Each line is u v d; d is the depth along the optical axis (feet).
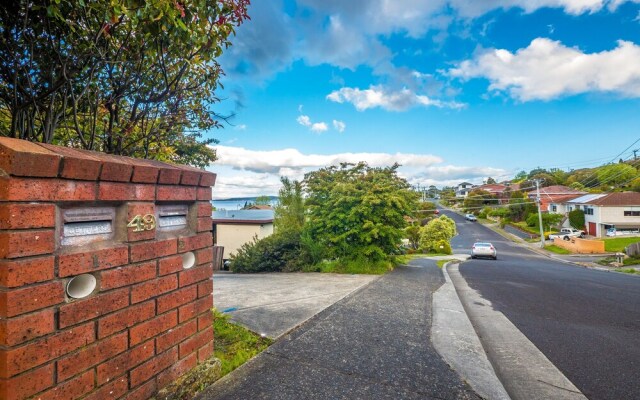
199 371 6.88
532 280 33.22
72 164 4.46
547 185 213.46
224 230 60.13
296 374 8.12
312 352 9.53
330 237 29.81
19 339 3.90
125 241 5.34
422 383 8.25
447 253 82.74
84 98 7.97
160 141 10.31
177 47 8.44
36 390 4.06
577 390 9.26
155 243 5.86
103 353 4.91
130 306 5.36
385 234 28.60
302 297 16.56
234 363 8.34
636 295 26.71
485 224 168.04
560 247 98.73
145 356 5.62
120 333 5.18
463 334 12.67
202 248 7.09
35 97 6.61
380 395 7.50
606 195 121.80
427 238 88.79
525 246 108.58
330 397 7.23
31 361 4.01
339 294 17.47
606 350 12.86
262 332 10.80
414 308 16.07
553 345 13.19
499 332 14.64
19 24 6.48
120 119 9.48
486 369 9.50
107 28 7.07
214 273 37.17
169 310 6.17
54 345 4.27
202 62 9.58
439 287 23.98
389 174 32.73
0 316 3.80
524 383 9.52
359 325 12.35
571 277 37.73
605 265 65.51
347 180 31.76
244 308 13.96
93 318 4.77
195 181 6.82
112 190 5.06
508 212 163.73
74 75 7.07
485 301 21.62
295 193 38.60
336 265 29.30
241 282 22.93
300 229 34.96
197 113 10.28
